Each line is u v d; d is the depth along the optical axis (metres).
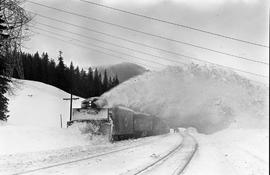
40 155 18.28
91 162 15.62
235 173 12.55
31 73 122.88
